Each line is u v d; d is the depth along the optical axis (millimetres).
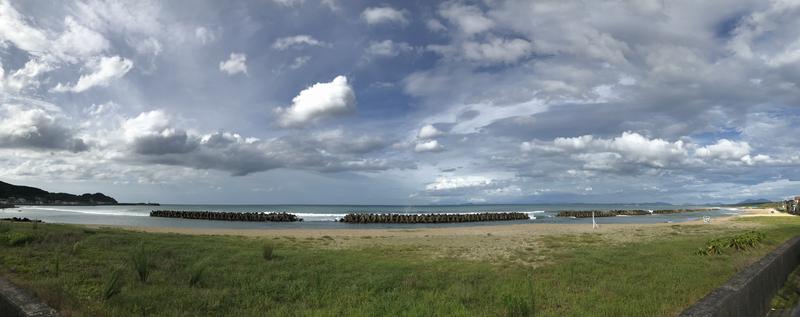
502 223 69500
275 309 8664
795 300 7758
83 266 12312
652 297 8797
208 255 16047
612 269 13000
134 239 19750
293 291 10422
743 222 47625
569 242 24125
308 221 74625
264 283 11008
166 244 18719
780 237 23422
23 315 6055
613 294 9375
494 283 11477
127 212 110562
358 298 9852
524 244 23156
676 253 16641
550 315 7695
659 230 34844
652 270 12430
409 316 7883
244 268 13453
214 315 8320
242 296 9805
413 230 41531
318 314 8172
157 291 9617
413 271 13719
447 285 11422
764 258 8219
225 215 77875
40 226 23219
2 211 115125
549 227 43500
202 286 10766
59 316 6109
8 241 15820
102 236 19750
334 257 16734
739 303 5426
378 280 11805
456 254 18906
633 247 19938
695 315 4457
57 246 15711
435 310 8336
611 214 99312
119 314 7660
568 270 13172
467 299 9594
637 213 105750
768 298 7270
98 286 9922
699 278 10773
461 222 73000
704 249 16375
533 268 14367
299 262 15062
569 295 9484
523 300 8023
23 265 11898
